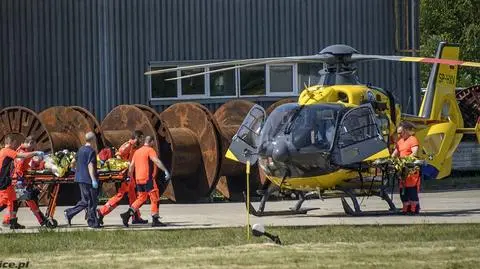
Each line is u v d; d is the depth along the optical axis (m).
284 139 86.75
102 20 127.00
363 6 133.75
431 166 103.38
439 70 106.94
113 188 110.56
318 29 132.25
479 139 108.00
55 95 126.44
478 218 86.06
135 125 111.50
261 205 91.69
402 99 135.25
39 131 109.75
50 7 126.38
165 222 87.50
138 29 127.75
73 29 126.69
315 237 73.44
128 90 127.69
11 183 84.19
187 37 128.88
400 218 86.81
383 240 71.50
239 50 130.12
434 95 106.38
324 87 90.94
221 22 129.62
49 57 126.38
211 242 72.25
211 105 130.12
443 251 65.19
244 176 117.25
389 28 134.62
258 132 92.50
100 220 84.31
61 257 65.62
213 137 112.06
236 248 68.25
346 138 86.81
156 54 128.12
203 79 129.88
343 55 91.12
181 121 114.88
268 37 130.88
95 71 127.12
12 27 126.06
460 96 148.38
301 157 86.00
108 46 127.12
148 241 73.50
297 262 60.97
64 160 85.81
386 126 91.25
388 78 134.88
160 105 128.62
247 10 130.25
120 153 88.94
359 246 68.12
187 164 111.94
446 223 81.00
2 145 111.94
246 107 119.75
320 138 86.62
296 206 92.94
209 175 112.56
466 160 147.12
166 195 112.62
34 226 86.88
